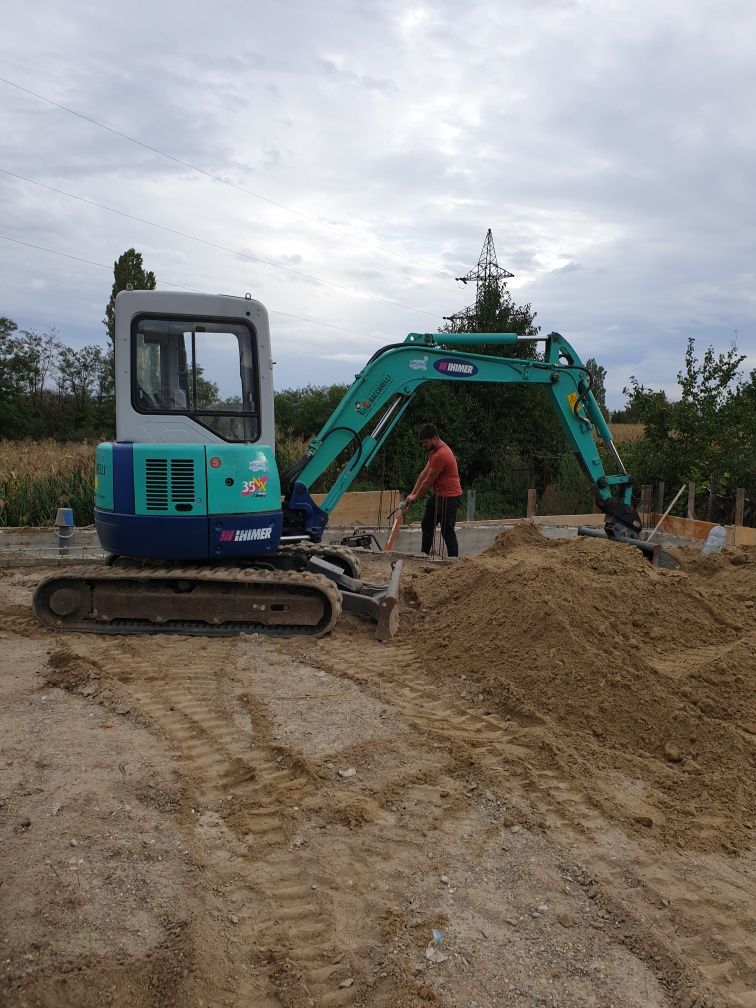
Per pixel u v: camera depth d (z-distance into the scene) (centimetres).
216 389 653
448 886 317
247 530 649
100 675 525
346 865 328
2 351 4003
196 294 640
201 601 640
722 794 404
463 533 1355
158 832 338
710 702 491
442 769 416
